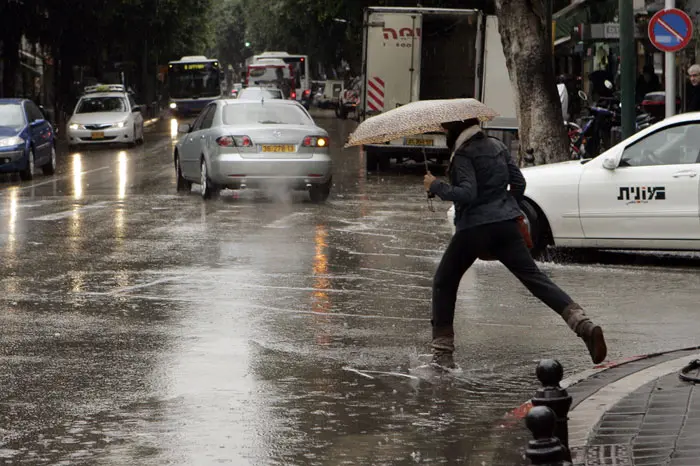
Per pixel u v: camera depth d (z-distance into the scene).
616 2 53.34
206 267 19.52
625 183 20.09
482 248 12.27
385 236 24.17
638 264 20.61
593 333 11.74
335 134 77.06
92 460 8.96
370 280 18.30
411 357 12.88
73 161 51.19
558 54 64.12
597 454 8.63
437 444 9.48
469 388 11.48
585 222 20.38
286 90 119.44
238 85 127.38
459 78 45.12
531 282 12.17
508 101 43.00
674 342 13.62
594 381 11.42
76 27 78.81
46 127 42.88
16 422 10.08
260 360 12.62
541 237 20.77
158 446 9.35
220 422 10.11
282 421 10.16
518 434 9.79
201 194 34.28
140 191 35.31
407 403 10.87
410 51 43.06
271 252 21.47
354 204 31.38
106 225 25.78
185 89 114.19
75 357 12.66
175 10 97.62
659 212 19.84
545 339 13.88
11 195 33.91
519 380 11.83
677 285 17.97
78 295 16.67
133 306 15.79
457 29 44.84
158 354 12.84
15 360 12.52
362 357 12.84
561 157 31.84
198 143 32.69
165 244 22.52
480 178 12.25
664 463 8.27
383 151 42.59
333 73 160.38
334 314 15.36
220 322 14.72
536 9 31.77
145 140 69.88
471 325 14.75
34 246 22.12
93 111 62.31
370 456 9.12
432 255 21.28
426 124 11.96
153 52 109.31
